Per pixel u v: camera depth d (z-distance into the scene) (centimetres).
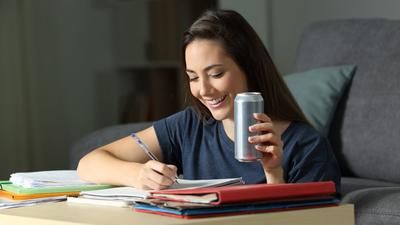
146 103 450
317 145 185
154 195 150
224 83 176
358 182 252
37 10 473
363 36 285
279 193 141
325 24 305
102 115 469
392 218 195
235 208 138
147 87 450
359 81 277
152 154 188
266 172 165
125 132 278
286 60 402
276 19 405
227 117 185
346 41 289
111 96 466
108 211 153
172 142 208
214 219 134
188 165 203
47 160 477
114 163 185
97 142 280
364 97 272
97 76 470
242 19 185
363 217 202
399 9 346
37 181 180
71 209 159
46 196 177
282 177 166
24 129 473
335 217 145
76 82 474
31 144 474
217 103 179
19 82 471
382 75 270
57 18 476
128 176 177
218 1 416
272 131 156
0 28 469
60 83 477
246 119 154
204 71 176
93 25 470
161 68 444
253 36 184
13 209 165
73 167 289
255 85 187
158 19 443
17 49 471
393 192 207
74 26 473
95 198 166
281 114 189
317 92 279
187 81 197
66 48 476
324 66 293
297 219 141
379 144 262
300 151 184
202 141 202
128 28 458
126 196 159
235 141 157
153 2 446
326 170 182
